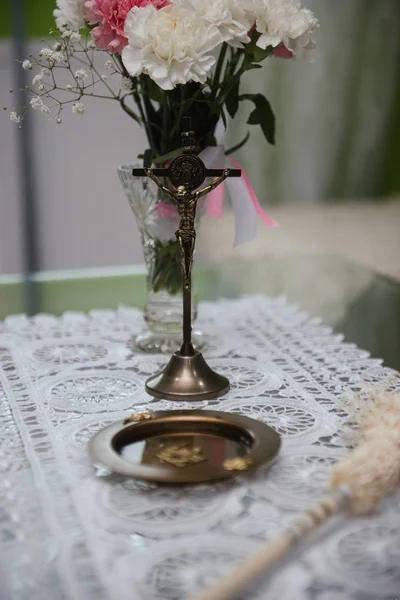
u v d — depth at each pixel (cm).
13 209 212
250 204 98
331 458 72
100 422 78
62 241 217
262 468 71
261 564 60
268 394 83
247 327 100
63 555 62
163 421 74
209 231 208
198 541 63
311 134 256
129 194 92
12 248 215
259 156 252
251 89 248
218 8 83
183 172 81
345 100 256
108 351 93
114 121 207
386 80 257
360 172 265
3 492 68
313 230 228
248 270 127
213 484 69
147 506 66
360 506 65
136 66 82
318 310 112
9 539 64
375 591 60
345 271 128
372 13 252
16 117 85
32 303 108
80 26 88
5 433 76
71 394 83
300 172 258
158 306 93
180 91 89
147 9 82
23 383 85
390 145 264
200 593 59
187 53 82
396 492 68
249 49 87
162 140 91
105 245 220
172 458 70
